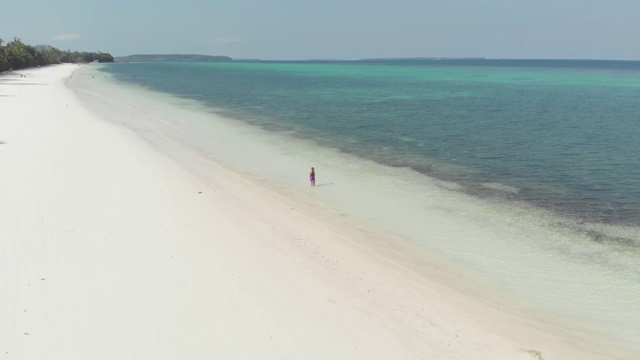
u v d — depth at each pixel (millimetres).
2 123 39344
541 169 31906
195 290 14852
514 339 13453
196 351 12102
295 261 17344
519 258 18578
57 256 16344
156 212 20875
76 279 14992
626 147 38781
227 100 72625
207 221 20312
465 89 100375
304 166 31797
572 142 40875
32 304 13586
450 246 19531
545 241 20203
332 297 15078
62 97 64125
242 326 13227
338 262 17516
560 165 32875
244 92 88500
